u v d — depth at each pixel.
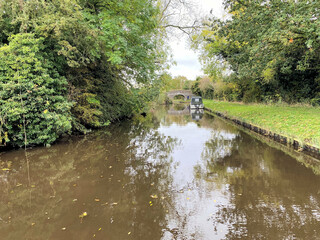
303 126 7.87
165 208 3.51
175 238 2.74
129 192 4.12
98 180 4.73
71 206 3.57
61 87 8.27
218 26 11.48
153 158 6.56
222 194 4.01
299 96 15.84
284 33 7.27
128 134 10.95
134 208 3.51
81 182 4.61
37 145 7.95
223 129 12.39
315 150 5.95
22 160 6.18
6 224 3.06
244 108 18.64
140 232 2.87
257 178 4.80
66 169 5.45
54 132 7.85
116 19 8.56
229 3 10.88
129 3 8.90
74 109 9.58
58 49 7.95
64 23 6.95
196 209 3.47
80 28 7.73
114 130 12.24
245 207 3.51
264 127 9.60
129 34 9.28
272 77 17.33
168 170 5.45
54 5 7.66
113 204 3.64
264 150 7.29
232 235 2.79
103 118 12.55
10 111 6.28
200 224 3.05
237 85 28.69
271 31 7.39
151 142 9.00
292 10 7.52
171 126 14.36
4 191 4.17
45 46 7.46
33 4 7.09
